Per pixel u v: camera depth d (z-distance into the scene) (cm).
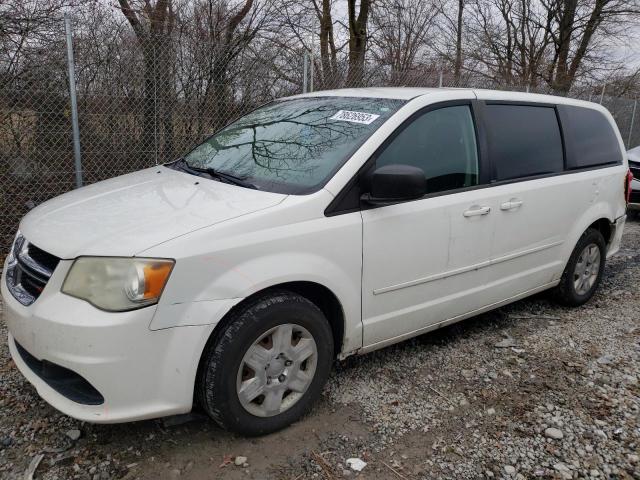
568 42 1953
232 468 256
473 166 359
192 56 670
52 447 266
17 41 575
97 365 230
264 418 275
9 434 274
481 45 2008
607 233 490
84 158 611
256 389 268
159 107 652
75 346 231
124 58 622
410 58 1585
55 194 602
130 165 640
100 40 607
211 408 260
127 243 240
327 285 283
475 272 365
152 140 651
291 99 409
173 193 297
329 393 322
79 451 264
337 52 1277
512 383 342
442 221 333
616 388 339
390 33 1537
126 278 233
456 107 357
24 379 322
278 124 366
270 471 255
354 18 1262
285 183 297
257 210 267
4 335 373
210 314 244
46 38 582
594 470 264
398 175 279
